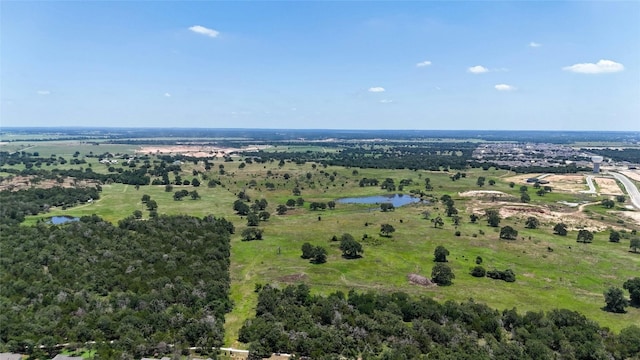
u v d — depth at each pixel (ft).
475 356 242.37
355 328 273.75
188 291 324.80
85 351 255.50
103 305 299.79
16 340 253.03
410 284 374.02
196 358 254.06
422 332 270.46
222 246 443.32
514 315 290.97
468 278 389.80
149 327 272.10
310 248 444.14
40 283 323.16
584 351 250.37
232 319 305.94
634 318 309.83
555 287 370.12
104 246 410.52
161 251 410.31
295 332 271.69
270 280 380.58
